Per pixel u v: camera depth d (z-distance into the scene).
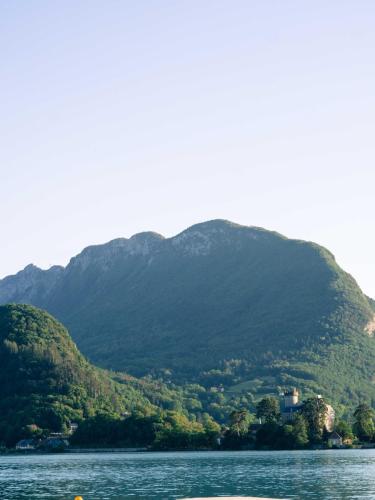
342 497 151.00
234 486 177.00
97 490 176.00
